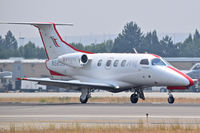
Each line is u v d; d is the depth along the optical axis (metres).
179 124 75.81
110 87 125.75
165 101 134.88
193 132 68.62
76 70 134.75
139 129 71.12
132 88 127.00
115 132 69.06
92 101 135.12
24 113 94.06
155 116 87.19
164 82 119.69
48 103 126.75
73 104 118.88
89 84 122.38
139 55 124.88
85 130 70.50
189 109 99.25
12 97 164.50
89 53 135.88
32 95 183.38
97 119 83.50
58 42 137.62
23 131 70.62
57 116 88.38
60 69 137.62
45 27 138.50
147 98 150.00
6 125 77.38
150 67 121.19
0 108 106.31
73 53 134.88
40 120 83.00
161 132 68.94
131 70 124.19
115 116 87.44
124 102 130.25
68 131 69.94
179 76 117.69
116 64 127.56
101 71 130.12
